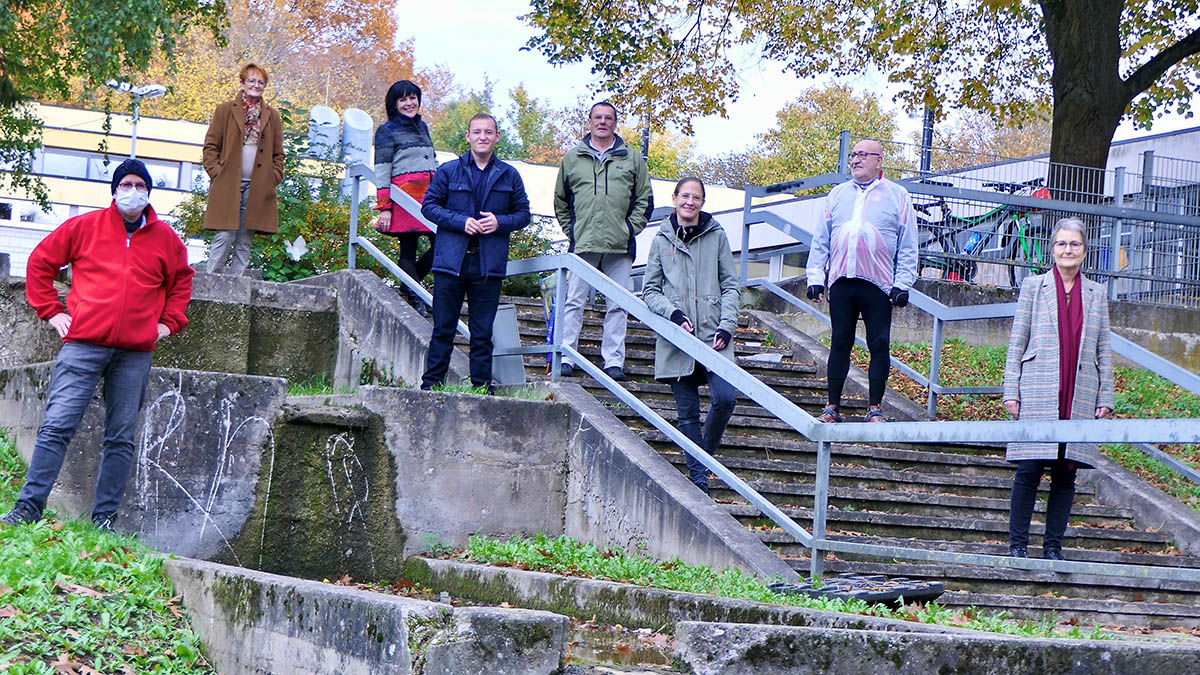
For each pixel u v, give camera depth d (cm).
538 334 1045
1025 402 712
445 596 648
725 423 734
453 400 733
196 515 658
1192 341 1339
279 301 973
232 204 980
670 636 495
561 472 761
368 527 703
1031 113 2009
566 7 1928
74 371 586
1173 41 1823
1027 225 1380
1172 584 739
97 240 595
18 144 1664
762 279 1165
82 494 642
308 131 1347
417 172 1005
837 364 825
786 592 575
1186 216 1366
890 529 758
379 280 991
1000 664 378
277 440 682
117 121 3878
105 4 1317
